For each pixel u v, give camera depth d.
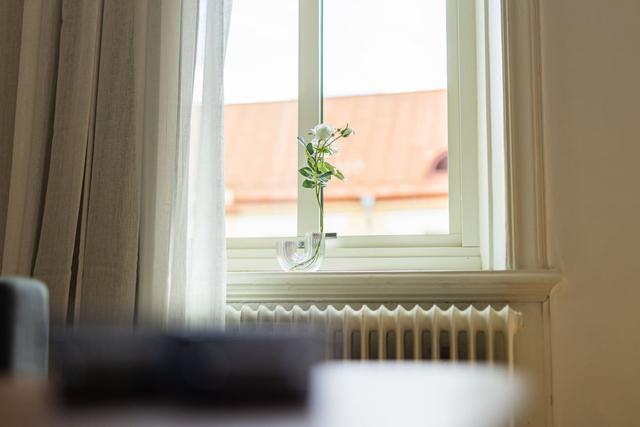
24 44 1.82
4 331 0.94
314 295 1.78
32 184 1.76
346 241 2.01
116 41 1.78
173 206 1.70
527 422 1.64
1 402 0.62
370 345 1.67
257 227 2.09
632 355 1.63
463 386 0.69
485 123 1.89
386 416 0.57
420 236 1.98
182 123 1.73
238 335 0.65
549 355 1.67
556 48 1.75
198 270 1.69
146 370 0.64
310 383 0.65
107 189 1.72
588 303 1.66
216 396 0.63
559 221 1.70
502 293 1.69
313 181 1.92
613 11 1.75
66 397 0.63
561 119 1.73
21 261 1.73
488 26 1.91
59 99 1.77
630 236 1.67
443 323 1.62
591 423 1.62
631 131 1.71
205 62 1.76
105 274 1.68
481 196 1.94
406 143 2.06
